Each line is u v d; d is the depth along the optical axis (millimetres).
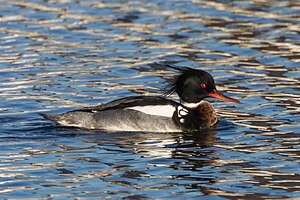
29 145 17172
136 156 16500
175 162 16156
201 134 18188
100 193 14531
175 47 24000
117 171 15625
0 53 23500
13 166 15844
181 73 19422
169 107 18609
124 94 20531
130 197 14352
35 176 15320
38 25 25812
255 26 25672
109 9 27391
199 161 16219
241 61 22922
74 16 26672
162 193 14555
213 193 14570
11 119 18734
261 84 21188
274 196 14445
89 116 18500
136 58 23172
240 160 16266
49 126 18422
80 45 24219
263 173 15523
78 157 16406
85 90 20797
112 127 18438
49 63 22766
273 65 22547
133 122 18422
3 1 28188
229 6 27641
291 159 16250
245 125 18547
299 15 26625
